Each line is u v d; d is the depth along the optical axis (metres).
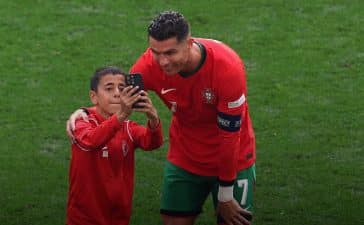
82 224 17.84
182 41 15.72
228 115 16.61
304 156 26.67
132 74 16.48
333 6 39.69
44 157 26.73
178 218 18.78
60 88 32.25
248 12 39.31
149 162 26.42
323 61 34.50
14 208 23.38
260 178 25.20
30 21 38.19
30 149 27.28
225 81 16.45
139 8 39.75
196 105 17.06
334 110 30.12
